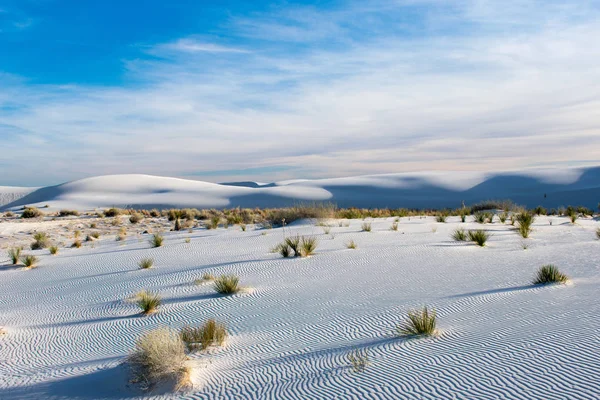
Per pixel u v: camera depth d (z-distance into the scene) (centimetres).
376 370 595
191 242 2317
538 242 1775
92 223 4234
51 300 1292
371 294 1055
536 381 517
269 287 1203
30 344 888
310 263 1486
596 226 2417
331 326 837
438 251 1594
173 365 627
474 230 2111
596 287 959
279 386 580
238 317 952
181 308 1061
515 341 654
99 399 598
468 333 714
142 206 12525
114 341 864
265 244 2028
